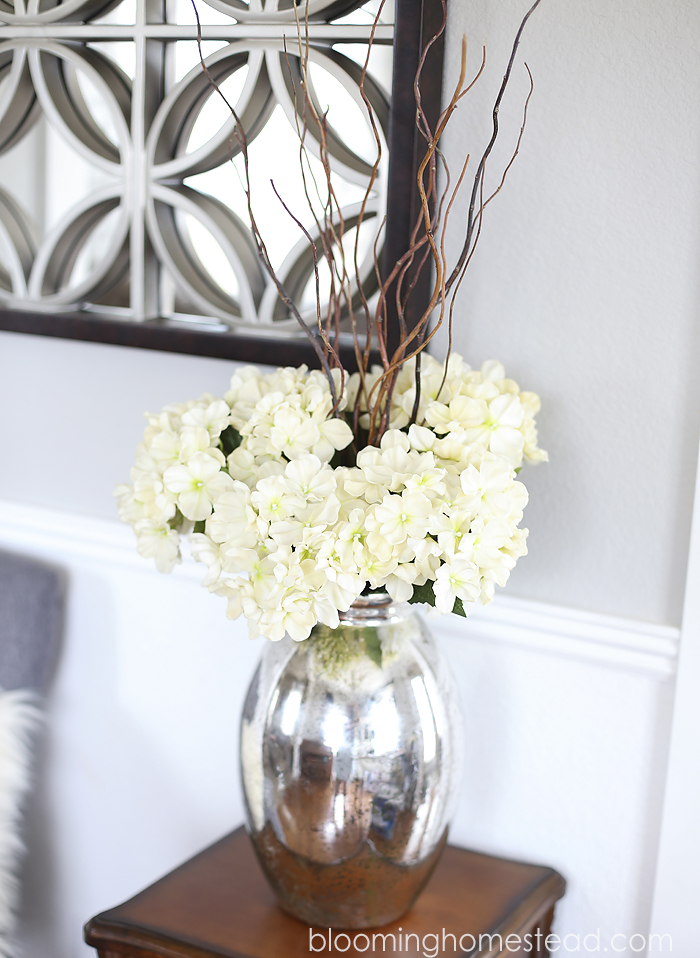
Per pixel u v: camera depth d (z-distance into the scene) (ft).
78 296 3.73
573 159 2.91
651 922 3.11
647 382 2.94
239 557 2.42
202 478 2.53
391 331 3.11
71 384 3.89
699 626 2.91
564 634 3.13
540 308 3.04
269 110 3.35
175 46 3.56
